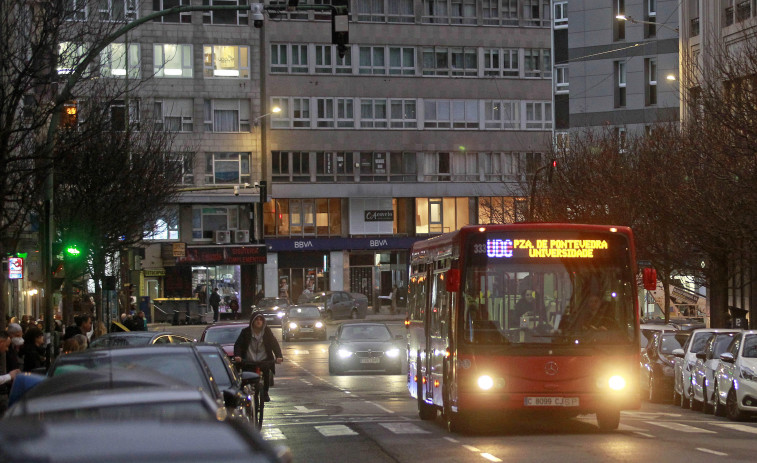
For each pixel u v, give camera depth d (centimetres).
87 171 5353
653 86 10262
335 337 6150
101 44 3478
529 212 7962
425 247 3503
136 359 1798
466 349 2761
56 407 883
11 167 3584
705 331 4156
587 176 7331
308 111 11938
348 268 12125
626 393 2756
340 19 3491
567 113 12438
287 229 11900
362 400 4344
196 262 11431
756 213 4362
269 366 3095
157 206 6575
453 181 12381
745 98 4341
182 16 11369
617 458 2230
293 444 2652
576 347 2759
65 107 4206
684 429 2994
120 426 798
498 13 12544
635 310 2795
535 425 3181
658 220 5919
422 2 12350
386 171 12194
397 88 12225
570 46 10575
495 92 12519
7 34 3300
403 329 9638
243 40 11575
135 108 6381
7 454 733
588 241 2811
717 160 4378
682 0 7662
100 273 6200
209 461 742
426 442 2653
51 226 4012
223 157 11556
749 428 3078
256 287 11812
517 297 2784
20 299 7119
